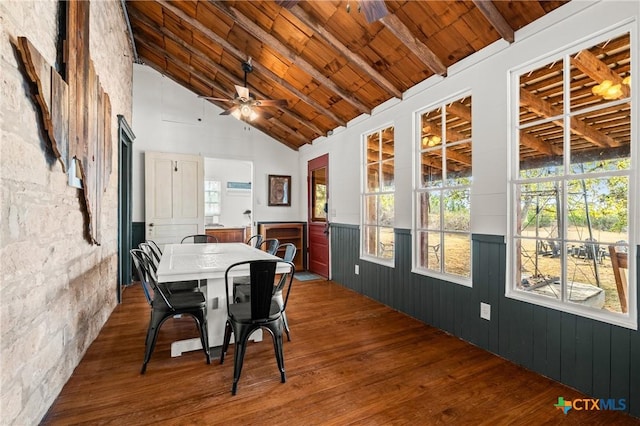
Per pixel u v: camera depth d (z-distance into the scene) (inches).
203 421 66.8
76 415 68.0
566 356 81.4
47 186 68.6
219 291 102.6
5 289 52.8
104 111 115.3
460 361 94.5
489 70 100.8
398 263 141.9
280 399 74.8
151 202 195.5
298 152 249.3
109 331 115.1
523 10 87.4
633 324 69.6
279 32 131.3
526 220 93.5
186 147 210.8
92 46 103.3
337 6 109.8
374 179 165.5
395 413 70.3
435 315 122.0
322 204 219.1
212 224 262.7
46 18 68.8
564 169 83.4
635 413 69.3
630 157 71.6
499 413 70.5
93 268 106.0
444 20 100.7
